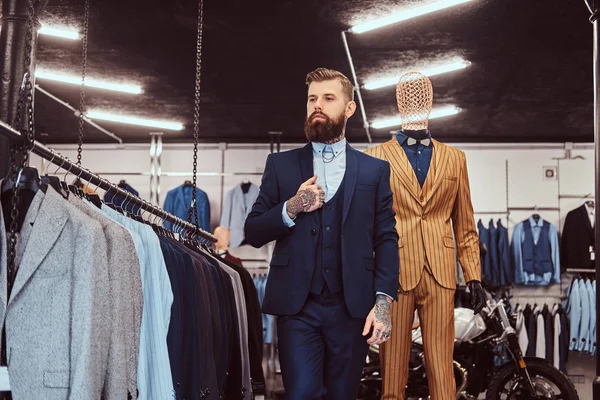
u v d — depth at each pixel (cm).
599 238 420
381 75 752
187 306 280
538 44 662
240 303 403
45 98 828
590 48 670
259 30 629
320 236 258
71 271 204
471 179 1011
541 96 817
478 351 608
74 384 192
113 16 598
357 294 253
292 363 251
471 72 740
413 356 612
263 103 849
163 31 631
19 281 199
